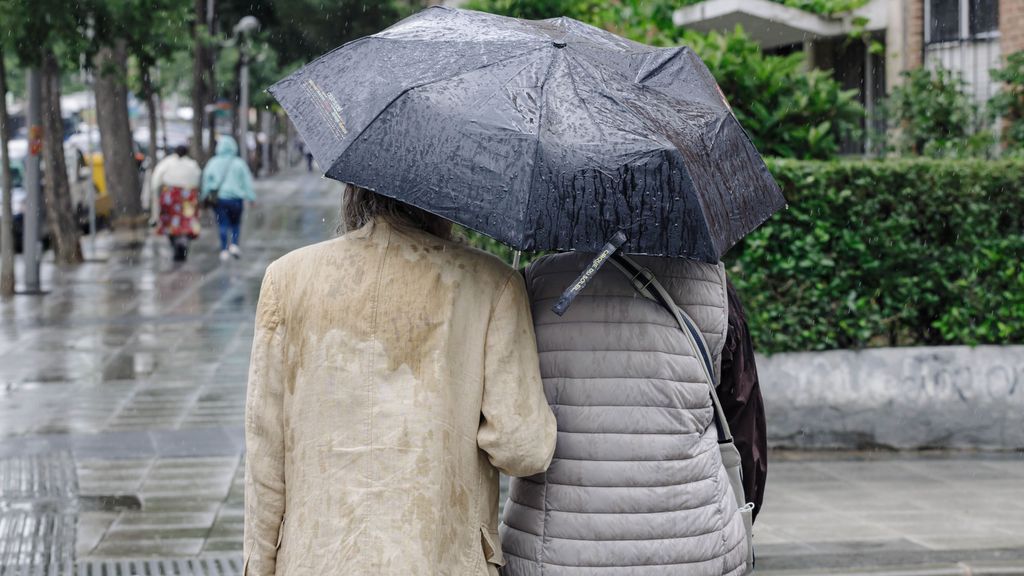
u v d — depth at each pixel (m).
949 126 13.70
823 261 9.43
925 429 9.68
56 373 13.12
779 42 16.25
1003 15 14.40
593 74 3.28
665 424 3.38
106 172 33.59
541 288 3.50
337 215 3.56
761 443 3.81
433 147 3.08
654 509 3.35
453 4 14.05
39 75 20.08
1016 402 9.68
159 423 10.68
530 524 3.41
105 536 7.43
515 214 2.98
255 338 3.35
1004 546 7.20
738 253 9.51
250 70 52.78
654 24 13.28
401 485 3.16
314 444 3.23
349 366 3.23
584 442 3.37
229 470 9.05
